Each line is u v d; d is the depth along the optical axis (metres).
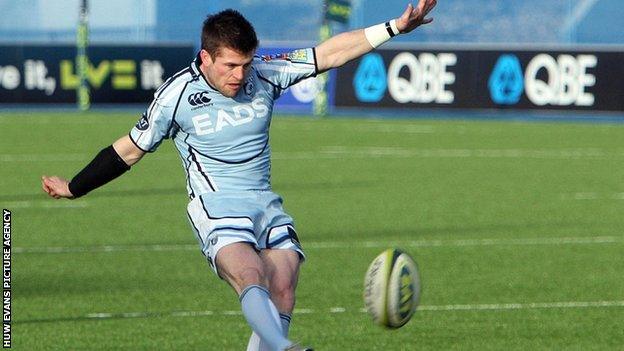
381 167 72.56
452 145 85.88
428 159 77.06
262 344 22.91
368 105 108.88
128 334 30.92
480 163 75.25
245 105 23.14
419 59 107.38
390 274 21.39
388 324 21.66
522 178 68.00
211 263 23.06
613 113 104.19
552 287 37.97
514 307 34.81
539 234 48.97
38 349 29.12
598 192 62.34
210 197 23.25
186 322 32.47
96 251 44.16
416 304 22.03
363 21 144.25
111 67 111.69
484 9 153.88
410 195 60.44
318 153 79.75
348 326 32.16
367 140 88.69
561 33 148.25
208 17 22.55
